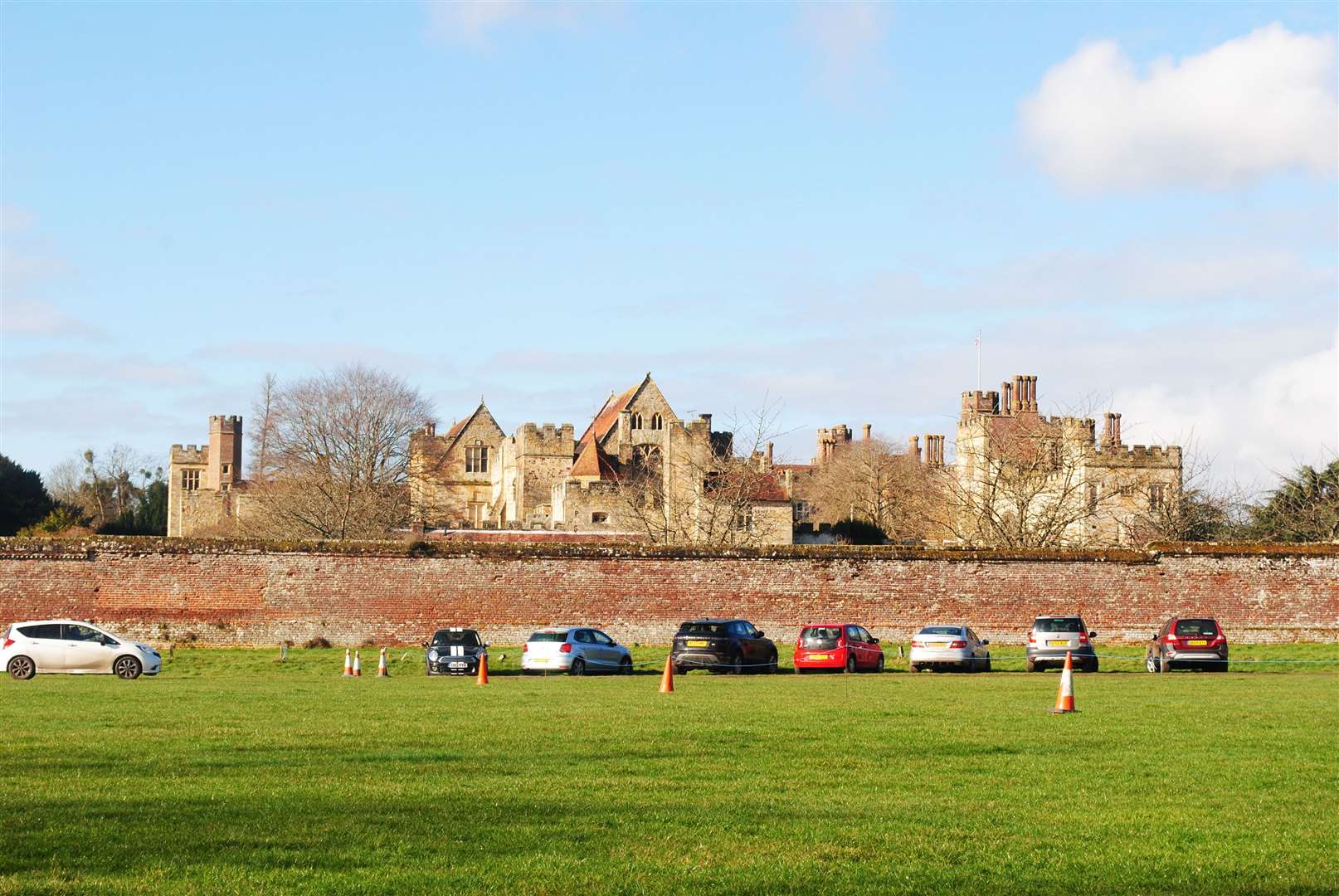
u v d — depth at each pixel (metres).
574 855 12.77
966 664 42.09
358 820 14.14
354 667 40.97
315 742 20.23
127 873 11.92
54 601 46.91
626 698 29.23
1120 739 21.03
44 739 20.39
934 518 85.50
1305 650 48.75
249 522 100.31
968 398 107.25
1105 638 51.28
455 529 98.38
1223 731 22.17
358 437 104.50
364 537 87.69
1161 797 15.98
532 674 41.41
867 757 19.05
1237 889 11.94
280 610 48.22
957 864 12.70
